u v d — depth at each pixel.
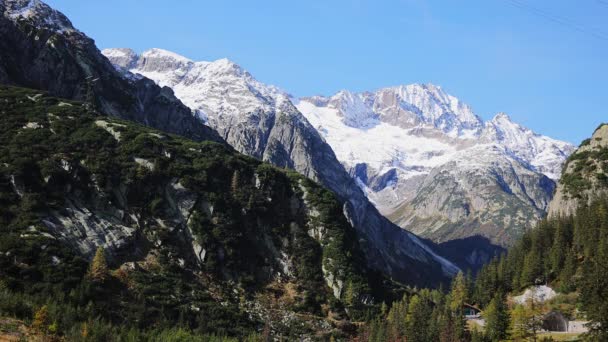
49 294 181.50
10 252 190.25
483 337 194.88
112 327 173.12
